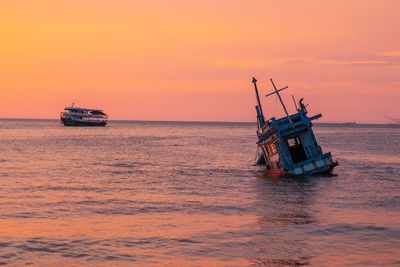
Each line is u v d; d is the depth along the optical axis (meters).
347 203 27.69
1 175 40.72
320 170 38.41
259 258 16.28
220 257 16.44
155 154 72.06
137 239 18.80
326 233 19.75
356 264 15.61
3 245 17.69
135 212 24.64
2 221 21.75
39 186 34.06
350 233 19.73
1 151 70.94
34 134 144.88
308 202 28.03
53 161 56.00
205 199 29.22
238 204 27.33
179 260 16.08
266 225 21.34
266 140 43.50
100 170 46.88
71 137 129.62
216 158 65.69
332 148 88.50
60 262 15.86
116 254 16.75
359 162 57.38
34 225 21.12
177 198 29.56
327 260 16.03
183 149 85.69
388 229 20.44
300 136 39.44
